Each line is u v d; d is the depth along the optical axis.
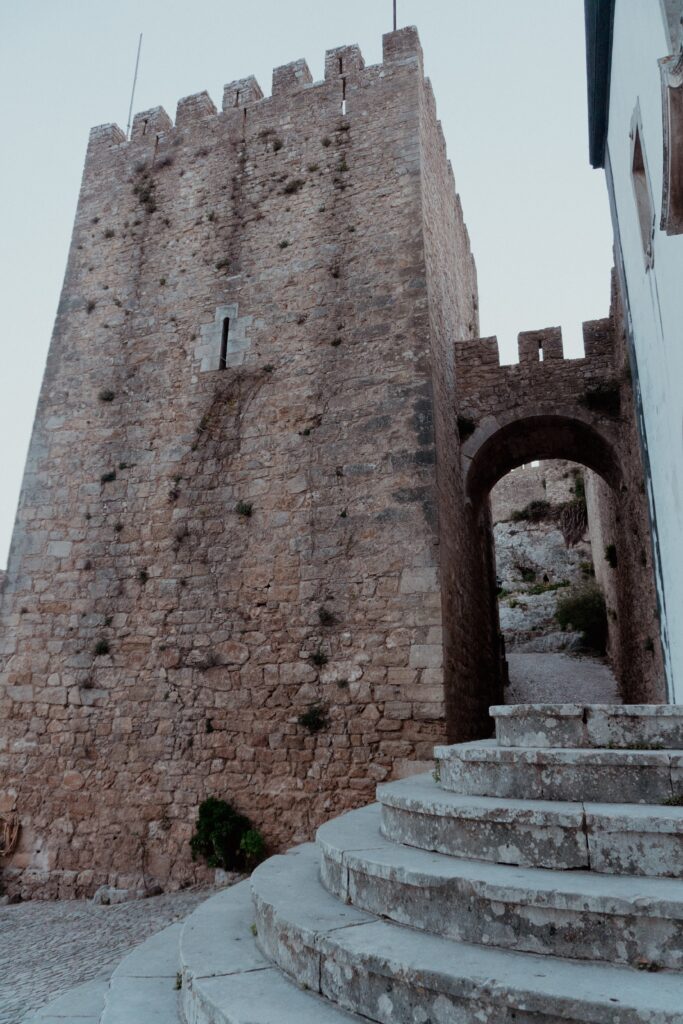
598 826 3.97
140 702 12.16
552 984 3.10
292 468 12.79
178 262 15.42
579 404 15.78
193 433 13.73
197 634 12.29
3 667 13.06
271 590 12.12
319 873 5.59
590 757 4.56
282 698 11.43
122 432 14.26
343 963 3.71
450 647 11.62
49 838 11.71
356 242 14.05
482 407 16.23
